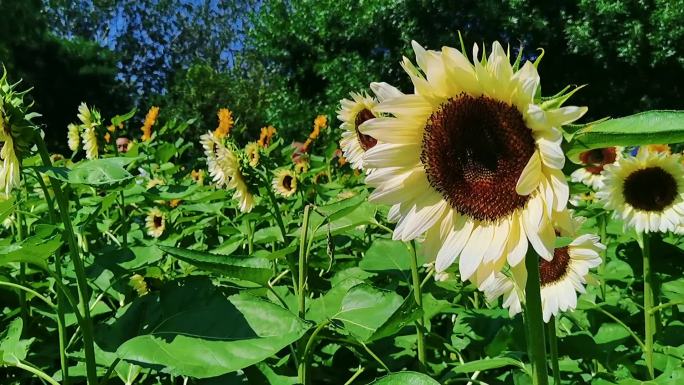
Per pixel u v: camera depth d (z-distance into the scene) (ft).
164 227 4.77
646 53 18.71
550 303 2.30
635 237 3.28
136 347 1.85
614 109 20.81
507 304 2.24
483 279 1.52
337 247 4.02
